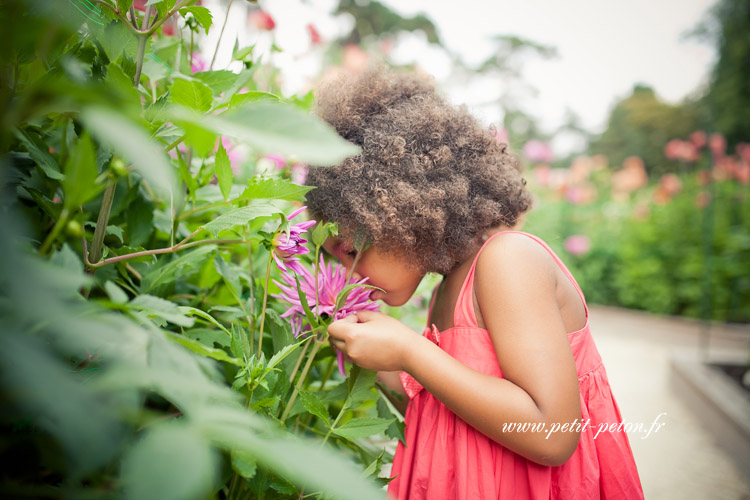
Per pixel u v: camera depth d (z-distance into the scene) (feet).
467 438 2.35
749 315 12.85
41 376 0.66
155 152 0.71
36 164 1.69
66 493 0.93
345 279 2.43
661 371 9.11
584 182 17.02
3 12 0.86
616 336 11.78
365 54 6.75
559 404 2.11
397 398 2.76
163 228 2.44
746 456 5.32
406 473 2.56
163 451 0.70
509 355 2.20
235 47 2.45
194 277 2.42
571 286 2.53
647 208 15.28
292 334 2.17
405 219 2.30
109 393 0.86
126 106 0.75
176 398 0.88
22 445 1.04
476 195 2.57
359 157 2.36
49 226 1.88
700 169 16.10
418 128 2.45
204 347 1.16
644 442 6.02
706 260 9.43
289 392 2.08
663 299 14.33
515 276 2.26
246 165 3.23
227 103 1.63
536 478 2.27
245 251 2.71
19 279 0.68
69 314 0.76
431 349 2.19
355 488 0.78
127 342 0.88
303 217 3.02
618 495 2.48
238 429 0.82
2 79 1.28
